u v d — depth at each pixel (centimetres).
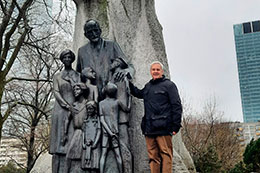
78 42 470
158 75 360
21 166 1638
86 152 345
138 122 402
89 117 359
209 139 2055
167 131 340
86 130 353
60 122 366
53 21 1098
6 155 1593
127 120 366
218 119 2350
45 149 1391
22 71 1432
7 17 1003
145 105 357
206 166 1450
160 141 341
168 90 349
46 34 1341
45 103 1495
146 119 352
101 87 388
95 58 399
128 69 393
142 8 477
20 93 1407
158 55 464
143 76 437
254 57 8931
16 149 1633
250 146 1248
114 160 349
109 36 449
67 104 371
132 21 469
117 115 361
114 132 353
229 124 2444
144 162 389
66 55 390
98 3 471
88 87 376
